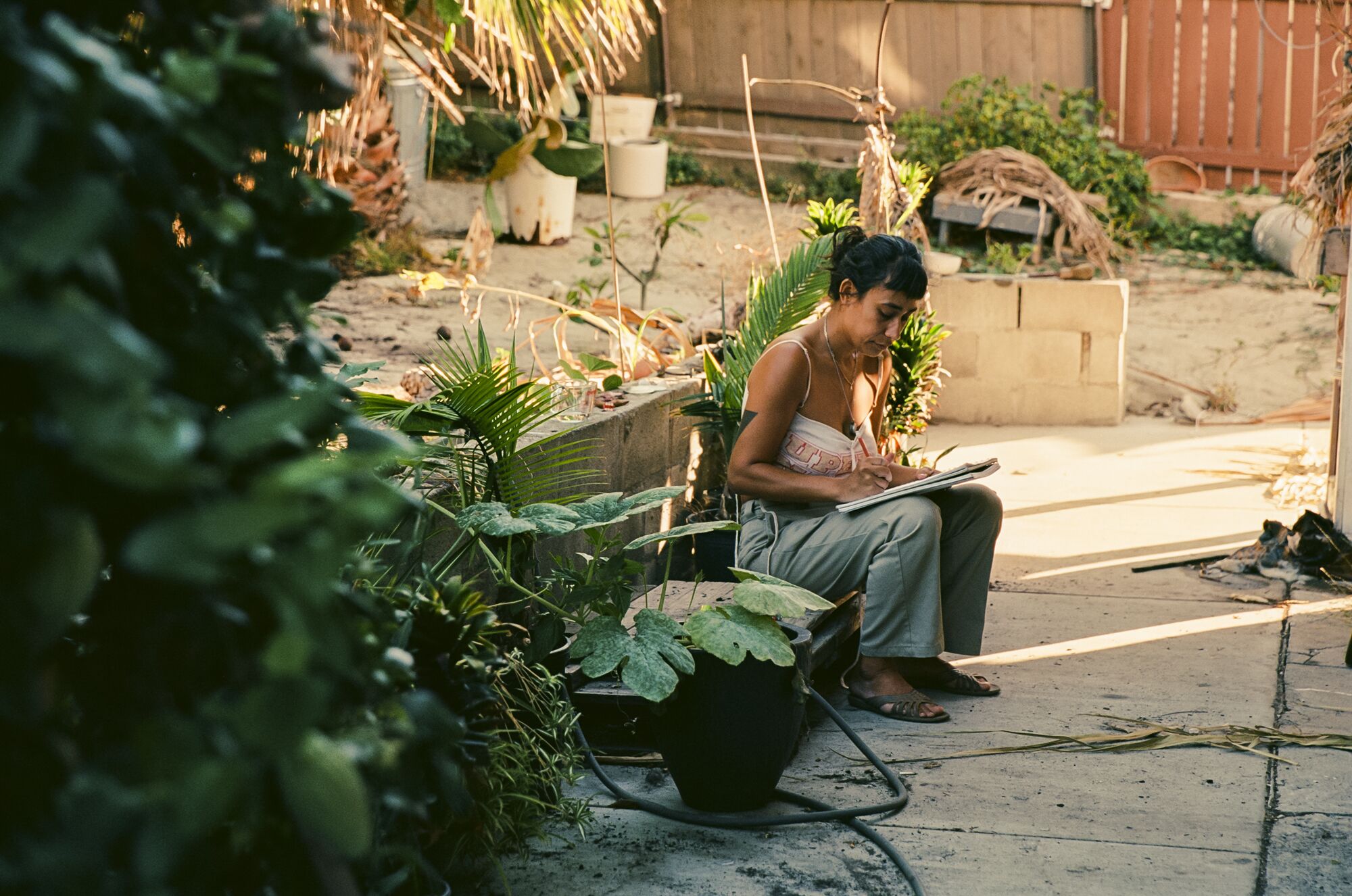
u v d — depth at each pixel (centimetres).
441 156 1223
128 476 99
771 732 302
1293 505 606
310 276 151
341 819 115
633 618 357
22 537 106
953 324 785
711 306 862
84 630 143
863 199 615
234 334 141
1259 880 279
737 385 466
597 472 397
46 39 104
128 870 118
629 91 1269
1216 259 989
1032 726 368
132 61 136
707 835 301
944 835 302
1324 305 891
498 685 286
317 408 113
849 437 389
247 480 131
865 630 369
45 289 102
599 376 532
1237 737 355
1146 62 1088
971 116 1049
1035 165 985
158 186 128
